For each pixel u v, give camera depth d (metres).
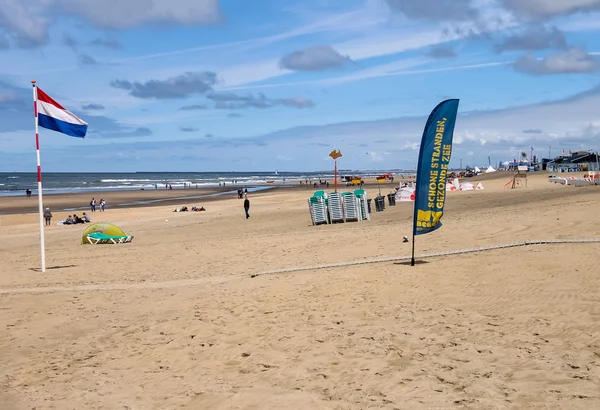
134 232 31.89
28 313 11.03
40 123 17.33
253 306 10.38
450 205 35.69
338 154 40.81
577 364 5.88
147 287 13.51
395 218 28.64
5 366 7.75
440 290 10.10
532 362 6.09
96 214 48.56
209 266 16.48
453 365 6.25
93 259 19.73
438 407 5.04
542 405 4.84
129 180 189.50
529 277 10.29
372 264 13.69
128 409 5.86
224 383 6.46
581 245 12.91
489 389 5.37
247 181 172.62
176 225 35.47
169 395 6.21
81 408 5.98
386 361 6.64
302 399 5.66
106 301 11.98
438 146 12.15
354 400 5.47
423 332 7.70
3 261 20.64
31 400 6.32
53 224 41.25
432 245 15.88
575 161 109.62
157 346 8.30
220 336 8.55
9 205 65.81
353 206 29.03
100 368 7.45
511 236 15.76
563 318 7.64
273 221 32.94
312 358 7.06
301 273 13.54
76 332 9.48
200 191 101.69
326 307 9.75
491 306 8.69
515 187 58.53
